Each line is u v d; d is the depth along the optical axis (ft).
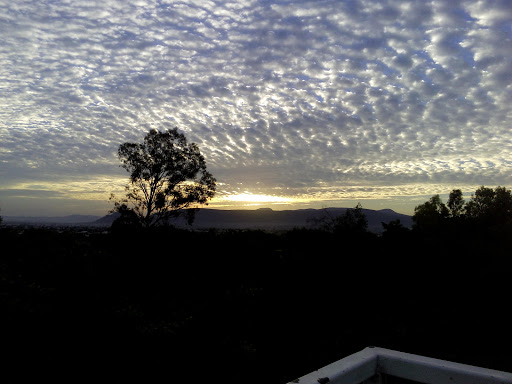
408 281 46.75
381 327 33.63
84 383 19.25
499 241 52.06
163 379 21.27
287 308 36.47
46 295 27.61
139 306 29.58
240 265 44.78
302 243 60.95
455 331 32.09
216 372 23.11
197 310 31.50
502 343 29.01
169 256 41.68
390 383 5.28
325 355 27.25
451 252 49.98
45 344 21.68
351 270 48.01
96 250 38.06
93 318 25.99
